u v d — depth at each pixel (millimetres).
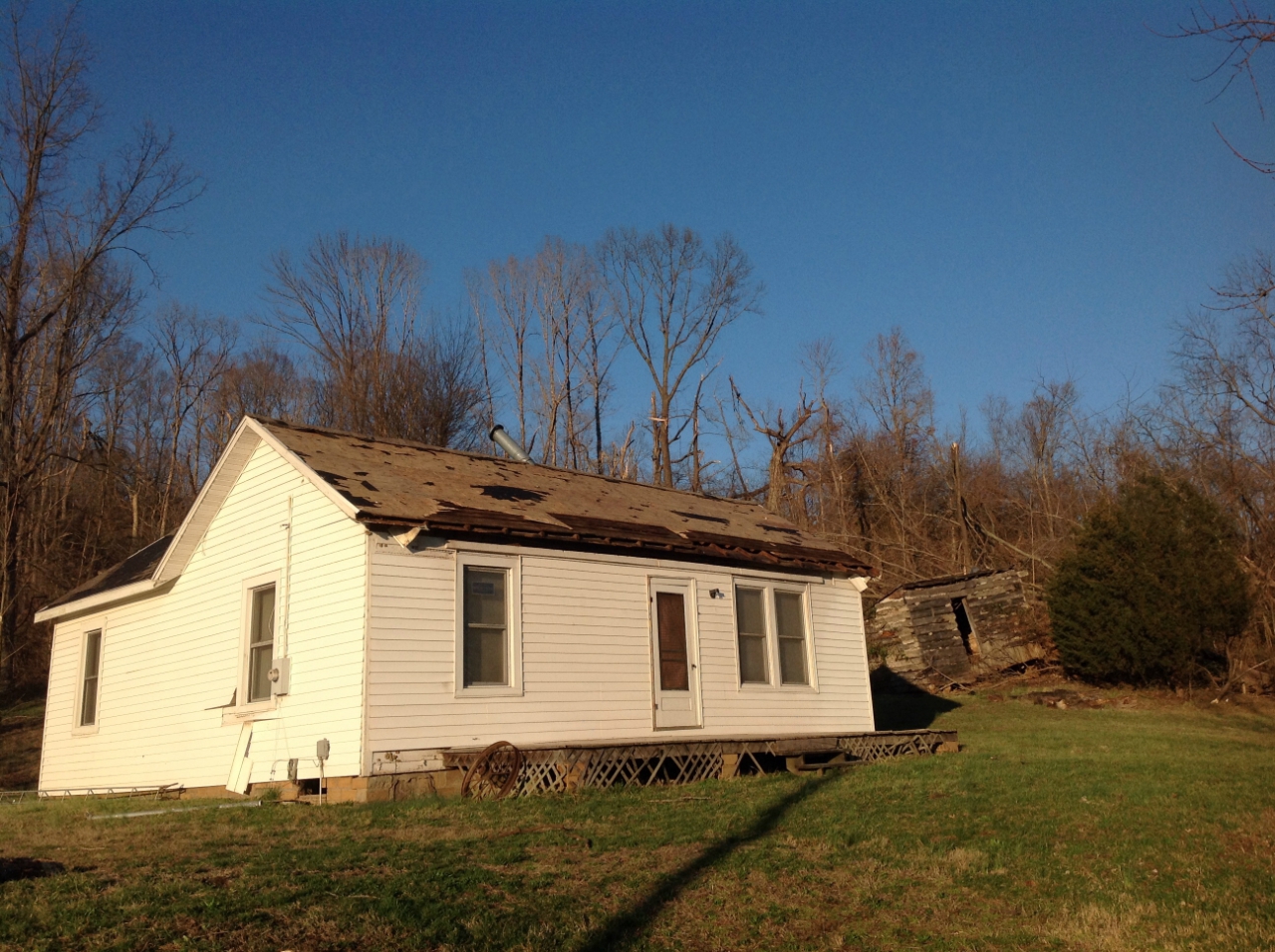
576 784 13406
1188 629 25828
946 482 46438
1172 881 8594
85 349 32125
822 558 19359
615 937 6980
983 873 8883
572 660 14906
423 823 10594
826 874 8766
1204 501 27484
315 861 8484
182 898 7219
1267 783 13055
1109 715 24484
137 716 17297
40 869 8000
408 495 14164
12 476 28609
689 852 9305
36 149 28750
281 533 14648
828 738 16750
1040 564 38375
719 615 17359
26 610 35250
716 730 16641
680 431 45875
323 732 13125
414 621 13242
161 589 17250
